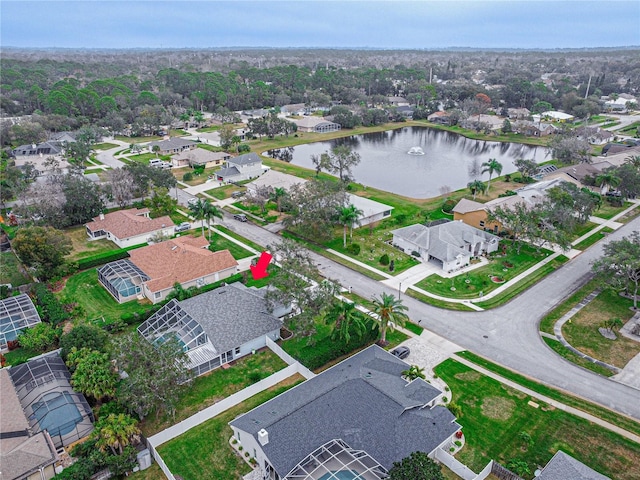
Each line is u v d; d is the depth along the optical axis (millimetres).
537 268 75875
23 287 67562
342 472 35188
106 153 151250
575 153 133500
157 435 41062
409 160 152375
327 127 195750
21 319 56875
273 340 56875
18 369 48219
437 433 39531
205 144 163750
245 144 163000
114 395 44250
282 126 179625
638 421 44438
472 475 37031
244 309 57344
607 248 66938
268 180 112812
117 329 57281
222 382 49844
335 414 40406
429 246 77750
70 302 62812
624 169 107562
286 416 39750
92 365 43938
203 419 44281
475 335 58062
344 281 71438
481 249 81375
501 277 72750
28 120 167375
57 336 54875
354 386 43344
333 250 82250
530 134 187250
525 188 105000
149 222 85625
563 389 48656
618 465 39594
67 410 42219
